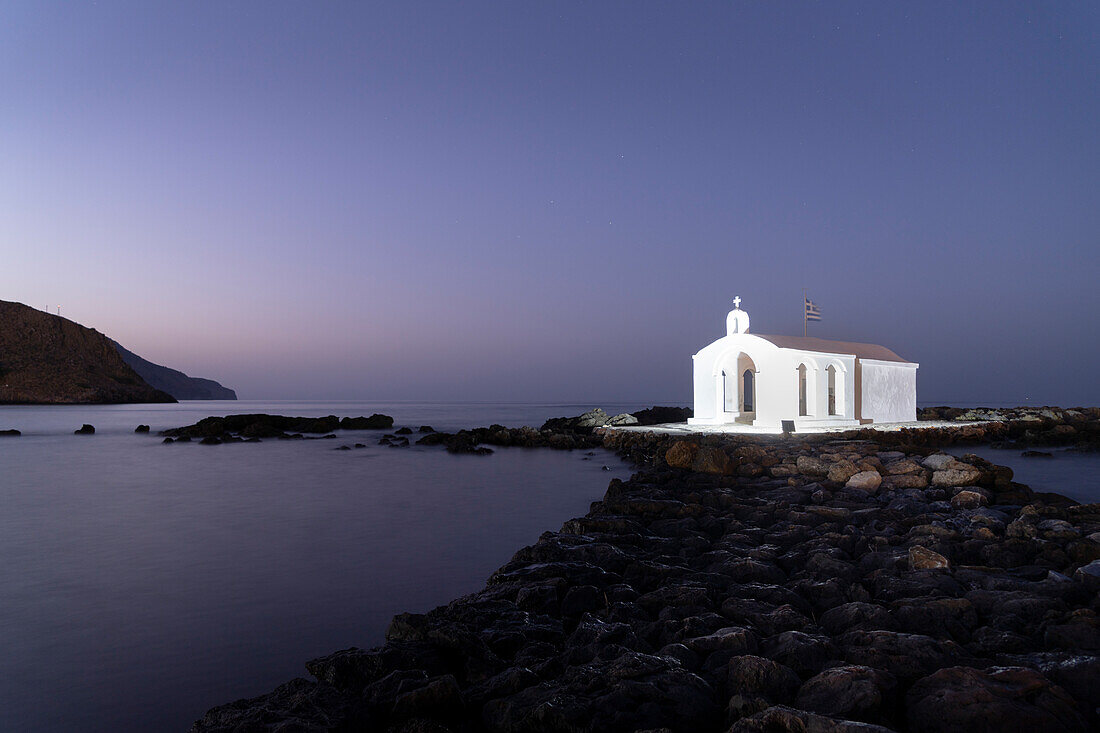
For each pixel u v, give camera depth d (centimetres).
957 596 813
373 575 1230
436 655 664
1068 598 759
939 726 464
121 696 732
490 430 4550
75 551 1430
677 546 1159
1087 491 2130
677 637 683
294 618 993
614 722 492
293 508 1989
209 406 17438
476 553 1405
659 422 5019
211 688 754
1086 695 510
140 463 3372
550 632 745
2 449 4231
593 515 1434
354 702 552
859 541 1105
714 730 506
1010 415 5316
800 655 597
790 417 3197
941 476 1711
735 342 3494
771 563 997
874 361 3800
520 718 510
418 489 2381
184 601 1076
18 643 891
